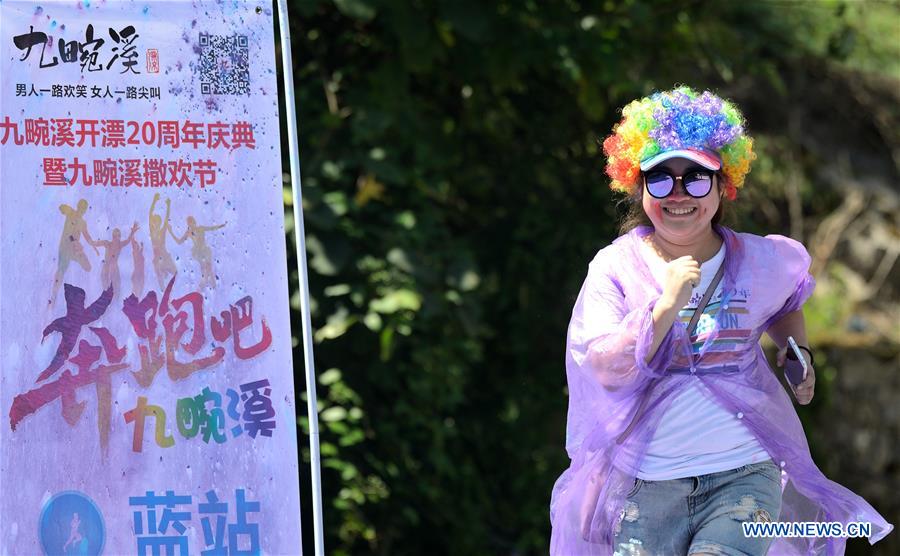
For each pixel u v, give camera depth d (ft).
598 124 68.13
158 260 29.01
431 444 59.57
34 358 28.66
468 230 67.31
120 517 28.66
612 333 28.48
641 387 29.09
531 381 67.05
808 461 29.86
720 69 65.77
